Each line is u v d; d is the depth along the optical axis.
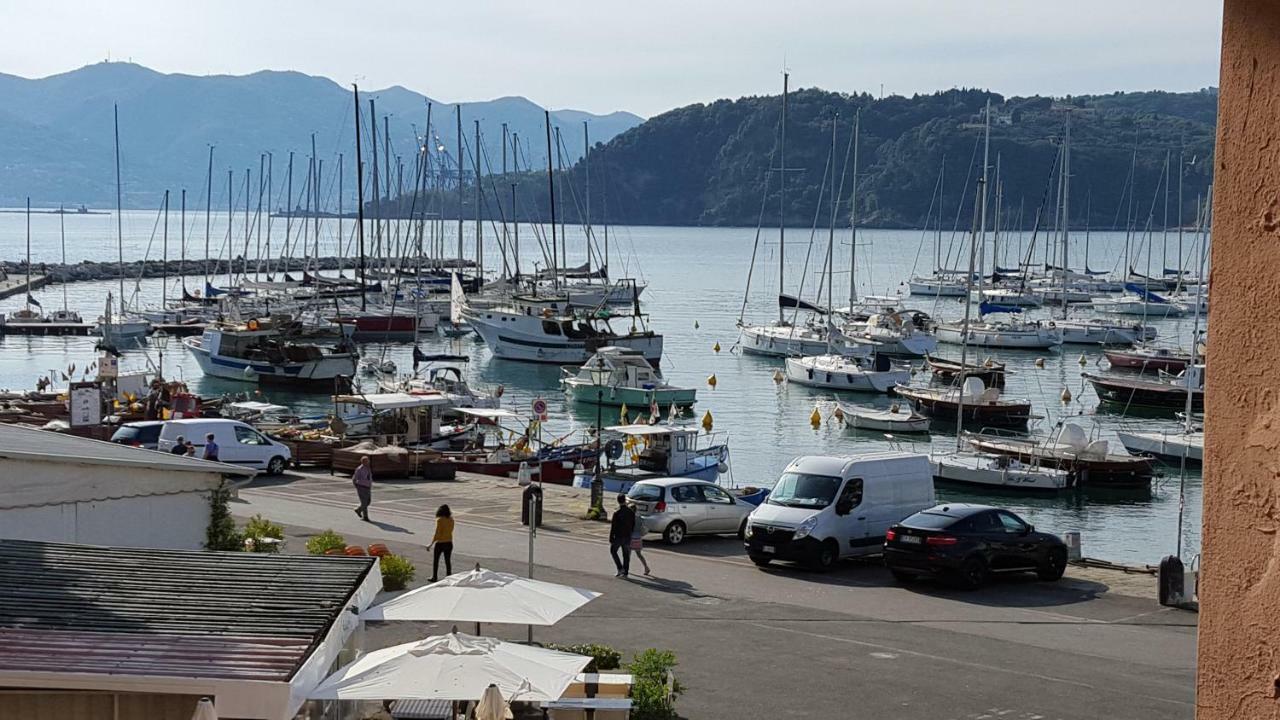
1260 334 2.75
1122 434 66.75
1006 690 19.75
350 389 69.81
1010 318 116.62
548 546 31.86
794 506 30.19
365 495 34.62
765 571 29.75
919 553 27.80
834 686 19.84
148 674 12.20
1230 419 2.81
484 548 31.25
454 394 72.56
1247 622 2.78
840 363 89.75
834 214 103.50
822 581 28.62
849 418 73.69
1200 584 2.88
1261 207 2.74
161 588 15.50
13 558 16.69
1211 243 2.86
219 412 59.69
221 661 12.76
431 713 17.03
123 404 56.75
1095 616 25.39
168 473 23.52
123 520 22.75
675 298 164.00
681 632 23.36
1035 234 152.25
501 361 98.88
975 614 25.38
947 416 76.69
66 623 13.92
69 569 16.22
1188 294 150.50
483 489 41.34
